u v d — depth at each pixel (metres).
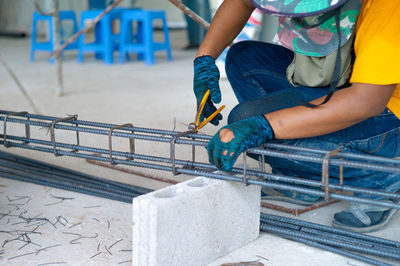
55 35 3.85
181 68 5.39
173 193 1.33
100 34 6.03
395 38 1.28
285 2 1.31
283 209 1.72
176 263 1.30
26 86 4.34
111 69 5.36
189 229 1.31
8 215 1.68
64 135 2.71
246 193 1.47
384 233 1.56
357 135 1.60
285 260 1.40
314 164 1.63
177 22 10.36
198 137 1.52
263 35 4.64
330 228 1.52
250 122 1.38
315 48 1.48
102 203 1.80
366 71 1.30
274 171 1.81
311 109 1.37
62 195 1.87
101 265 1.37
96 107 3.47
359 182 1.65
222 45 1.71
